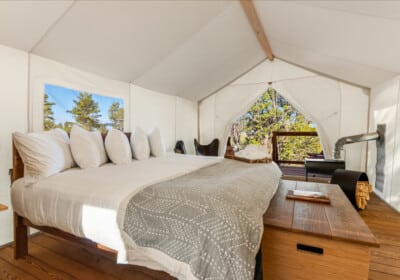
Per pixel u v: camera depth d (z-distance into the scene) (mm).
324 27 2652
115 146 2400
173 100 4809
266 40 3867
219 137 5590
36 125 2316
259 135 6312
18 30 1950
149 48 2906
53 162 1807
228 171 2025
